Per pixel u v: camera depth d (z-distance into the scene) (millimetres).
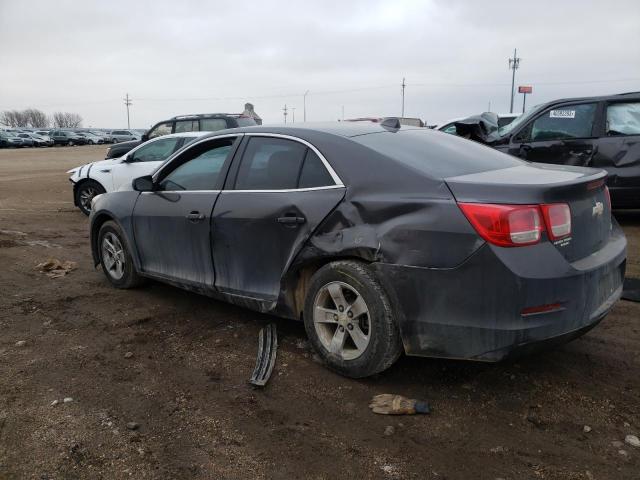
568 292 2922
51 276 5926
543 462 2670
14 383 3469
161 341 4133
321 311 3570
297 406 3197
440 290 3018
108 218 5500
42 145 58250
